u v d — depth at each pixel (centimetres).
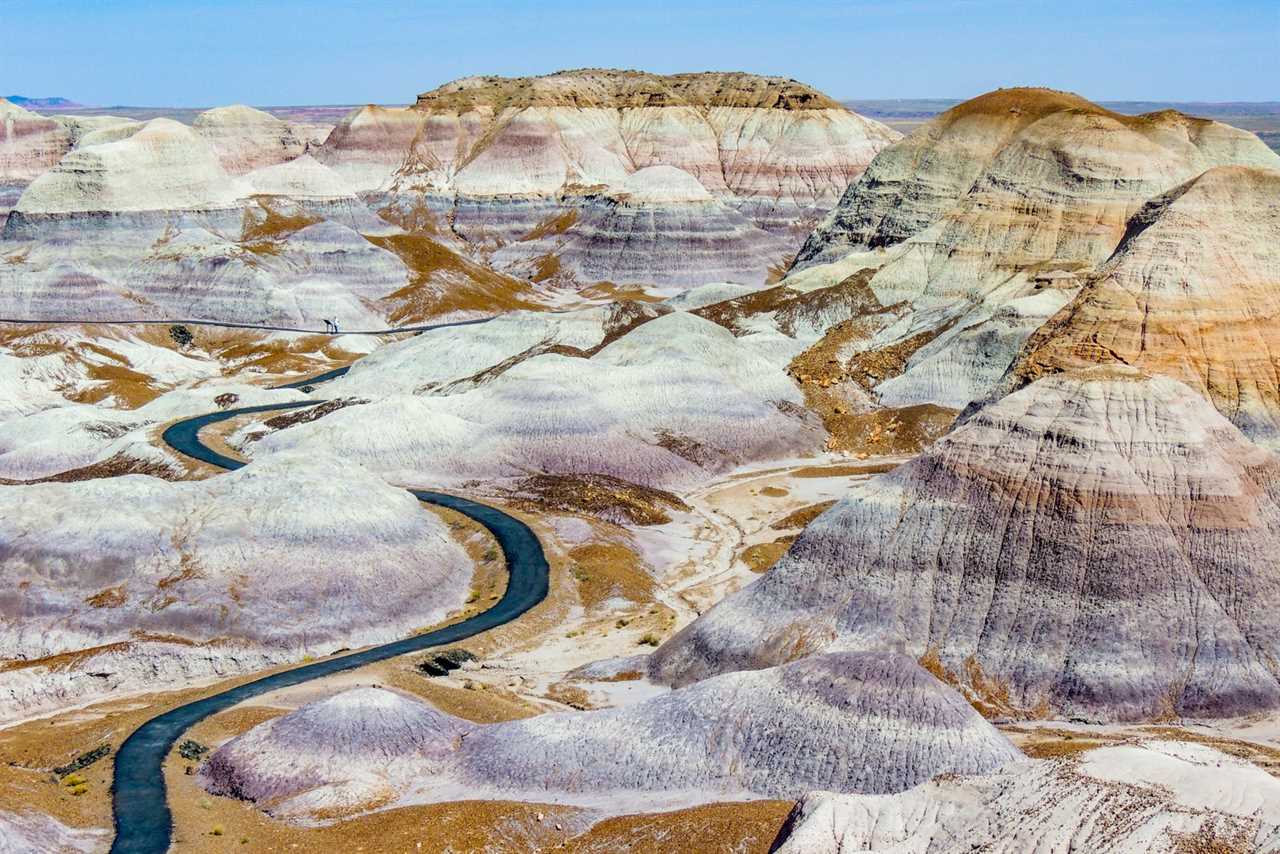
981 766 5203
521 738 5838
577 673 7275
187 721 6662
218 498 9119
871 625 6856
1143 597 6594
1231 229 11100
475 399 12362
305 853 5069
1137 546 6725
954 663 6656
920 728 5362
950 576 6981
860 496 7456
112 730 6562
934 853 4212
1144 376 7431
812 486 11488
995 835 4162
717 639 7050
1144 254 10950
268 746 5869
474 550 9662
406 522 9312
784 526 10250
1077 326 10688
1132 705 6275
